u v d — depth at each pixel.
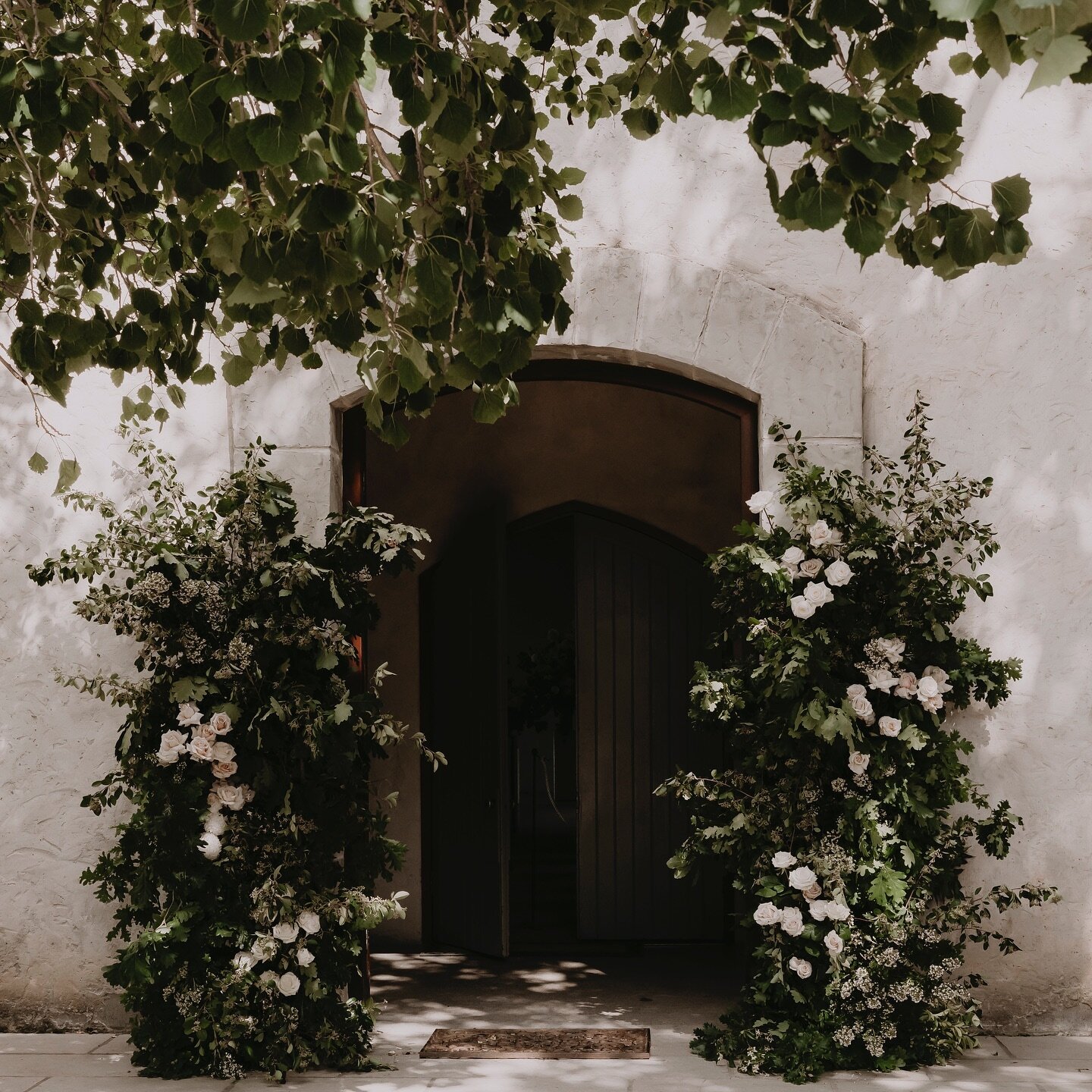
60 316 3.07
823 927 4.57
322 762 4.70
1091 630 5.00
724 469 7.54
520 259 3.03
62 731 5.20
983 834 4.68
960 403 5.12
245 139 2.41
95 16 3.41
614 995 5.85
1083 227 5.10
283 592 4.58
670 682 7.48
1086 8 1.65
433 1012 5.50
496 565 6.71
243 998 4.48
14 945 5.13
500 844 6.64
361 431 5.46
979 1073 4.41
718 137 5.27
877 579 4.75
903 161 2.53
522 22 3.21
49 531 5.27
